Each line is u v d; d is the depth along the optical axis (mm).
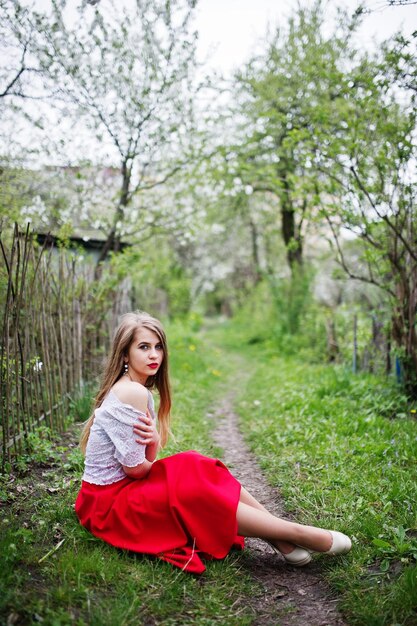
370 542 2938
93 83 6605
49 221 6727
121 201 7879
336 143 5785
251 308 19766
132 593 2373
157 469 2803
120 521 2713
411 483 3557
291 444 4824
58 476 3672
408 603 2336
